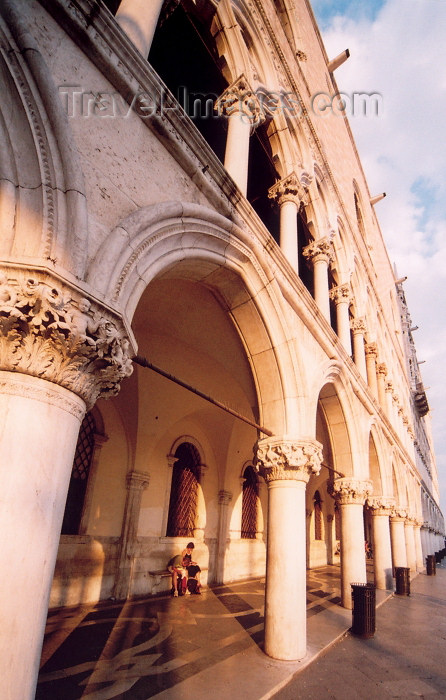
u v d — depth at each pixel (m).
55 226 2.28
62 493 2.11
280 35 8.68
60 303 2.10
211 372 8.27
